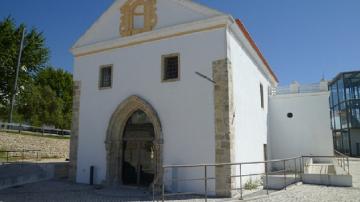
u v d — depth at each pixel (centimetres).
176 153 1257
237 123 1305
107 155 1432
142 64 1416
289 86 2186
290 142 2103
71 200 1080
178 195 1166
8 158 2045
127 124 1470
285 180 1305
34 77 3256
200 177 1191
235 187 1180
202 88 1248
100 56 1556
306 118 2106
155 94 1354
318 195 1121
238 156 1277
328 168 1773
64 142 2675
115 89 1477
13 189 1313
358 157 3662
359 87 3912
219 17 1237
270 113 2172
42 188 1338
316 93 2106
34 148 2341
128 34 1466
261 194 1162
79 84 1597
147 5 1444
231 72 1252
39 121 3856
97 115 1509
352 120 3897
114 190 1292
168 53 1351
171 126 1288
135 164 1420
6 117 3300
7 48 2878
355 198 1057
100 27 1580
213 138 1192
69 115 4366
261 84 1945
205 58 1259
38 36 3170
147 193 1214
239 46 1428
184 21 1334
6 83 2956
